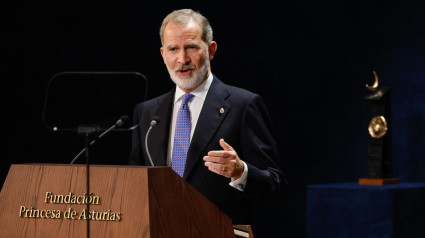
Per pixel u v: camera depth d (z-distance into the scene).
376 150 12.82
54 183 4.04
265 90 15.41
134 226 3.74
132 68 15.36
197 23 6.14
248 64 15.47
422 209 11.95
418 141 14.06
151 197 3.77
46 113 14.28
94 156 15.23
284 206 15.30
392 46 14.40
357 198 11.88
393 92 14.35
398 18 14.34
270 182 5.66
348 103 14.88
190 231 4.00
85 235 3.88
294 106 15.30
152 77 15.31
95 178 3.93
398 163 14.25
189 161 6.00
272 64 15.39
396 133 14.30
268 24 15.39
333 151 14.99
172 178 3.96
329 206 12.27
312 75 15.20
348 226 11.97
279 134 15.37
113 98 14.55
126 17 15.42
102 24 15.39
